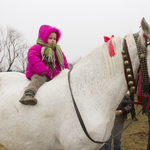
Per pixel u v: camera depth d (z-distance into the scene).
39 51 1.70
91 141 1.33
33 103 1.39
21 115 1.46
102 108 1.38
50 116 1.40
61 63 1.80
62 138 1.37
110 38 1.49
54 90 1.47
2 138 1.54
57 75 1.66
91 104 1.37
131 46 1.38
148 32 1.29
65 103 1.39
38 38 1.84
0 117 1.53
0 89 1.71
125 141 3.65
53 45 1.81
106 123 1.36
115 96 1.41
